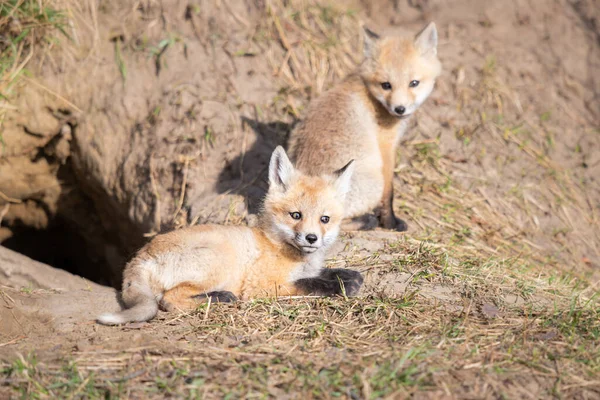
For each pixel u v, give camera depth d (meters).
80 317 8.44
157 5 15.02
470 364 6.89
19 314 8.41
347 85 12.10
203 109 13.83
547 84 16.27
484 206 13.20
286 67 15.08
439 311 8.30
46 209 15.35
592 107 16.14
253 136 13.58
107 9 14.80
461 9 17.20
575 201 14.05
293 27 15.75
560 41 17.05
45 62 14.18
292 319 8.01
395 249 10.41
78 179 14.95
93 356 7.00
